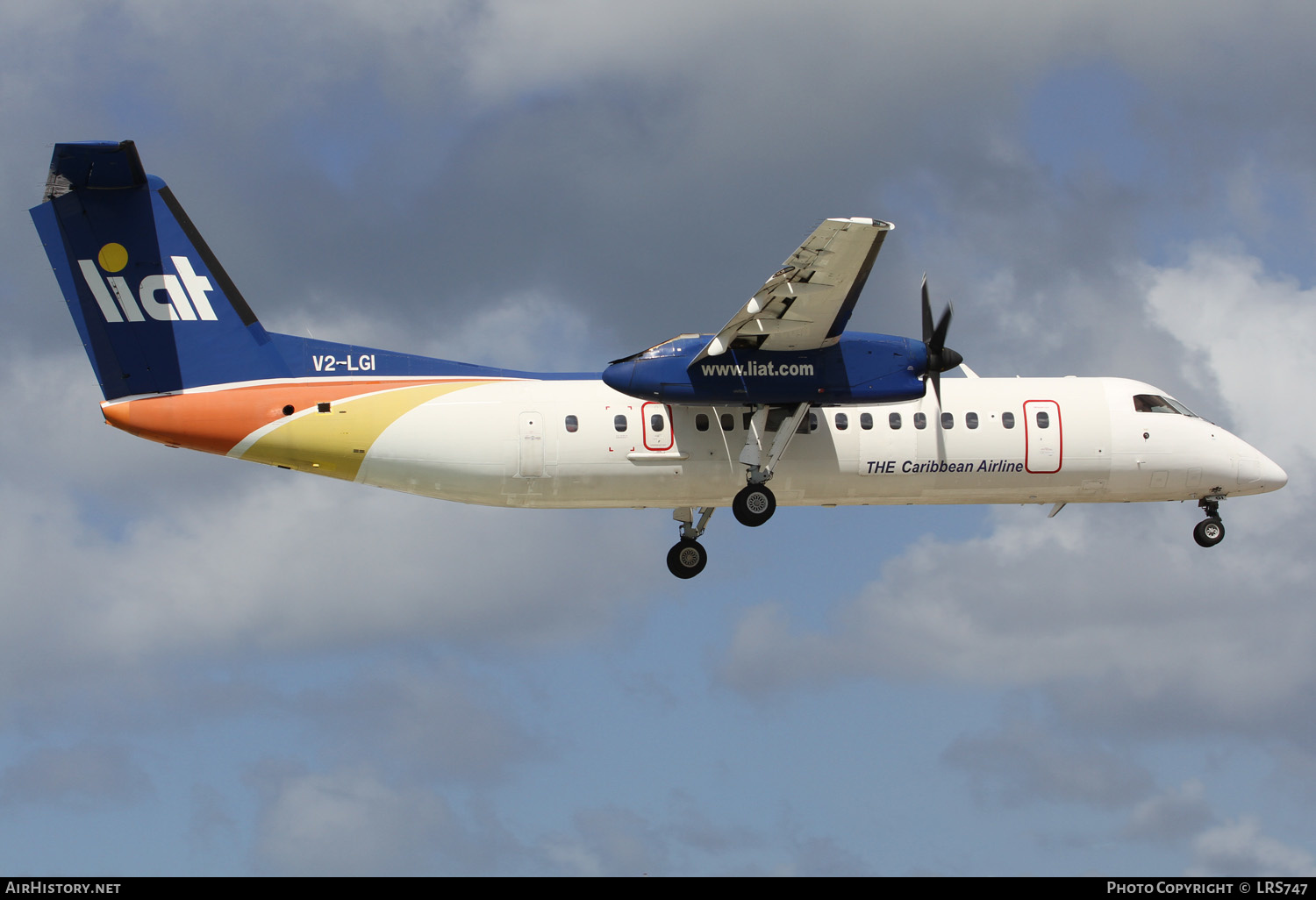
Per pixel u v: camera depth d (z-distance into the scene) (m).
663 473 81.00
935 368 80.00
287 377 80.12
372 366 81.06
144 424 78.69
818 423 82.50
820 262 71.19
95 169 77.75
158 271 79.31
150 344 79.06
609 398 81.06
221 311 79.81
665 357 77.62
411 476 80.69
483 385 81.19
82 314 78.62
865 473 83.31
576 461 80.19
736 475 81.50
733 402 78.19
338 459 80.06
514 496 81.31
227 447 79.56
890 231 69.38
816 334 77.06
